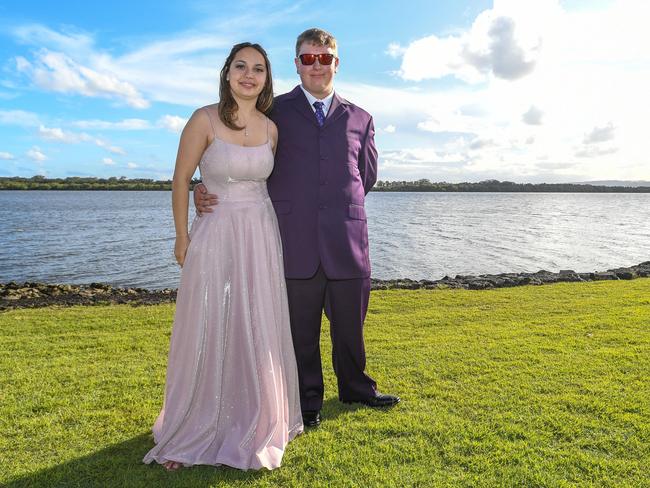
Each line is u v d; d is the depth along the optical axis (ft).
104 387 14.25
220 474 9.45
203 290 9.95
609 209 257.55
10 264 68.69
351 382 12.71
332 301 12.07
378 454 10.12
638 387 13.96
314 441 10.73
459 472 9.52
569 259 75.31
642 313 24.70
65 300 34.73
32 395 13.57
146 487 9.02
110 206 266.98
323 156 11.38
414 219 160.66
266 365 10.12
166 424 9.87
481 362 16.42
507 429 11.23
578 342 19.01
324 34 11.20
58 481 9.23
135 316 26.09
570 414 12.09
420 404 12.81
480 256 77.25
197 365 9.89
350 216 11.67
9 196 492.54
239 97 10.19
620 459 10.02
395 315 25.54
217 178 10.23
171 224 139.95
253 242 10.34
